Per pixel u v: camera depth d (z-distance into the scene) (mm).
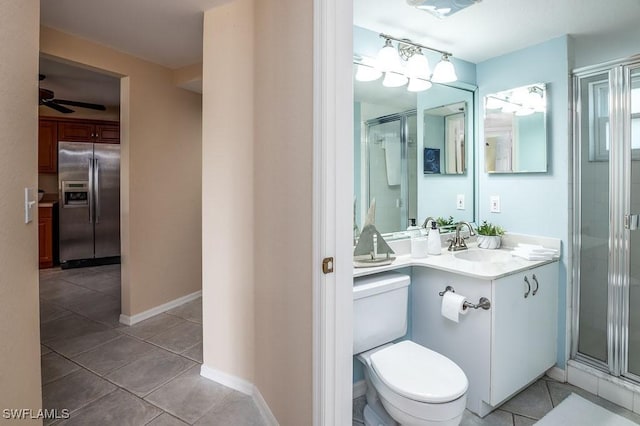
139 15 2217
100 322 3066
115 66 2809
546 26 2125
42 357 2443
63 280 4371
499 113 2570
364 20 2064
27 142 1102
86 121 5191
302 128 1317
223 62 2043
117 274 4680
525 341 2008
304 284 1332
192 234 3588
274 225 1616
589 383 2121
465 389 1459
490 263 2074
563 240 2254
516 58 2473
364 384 2096
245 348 2020
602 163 2148
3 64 925
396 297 1924
